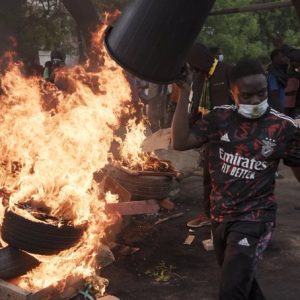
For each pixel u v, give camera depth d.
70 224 3.16
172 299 3.78
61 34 10.87
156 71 2.63
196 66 4.56
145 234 5.07
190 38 2.63
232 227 2.88
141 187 4.55
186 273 4.23
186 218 5.63
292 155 2.89
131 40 2.63
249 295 2.96
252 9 5.95
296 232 5.21
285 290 3.93
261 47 23.84
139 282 4.04
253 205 2.87
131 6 2.69
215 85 4.55
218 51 6.18
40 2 10.12
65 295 3.21
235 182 2.89
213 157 2.98
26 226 3.05
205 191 4.65
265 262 4.46
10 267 3.08
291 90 6.79
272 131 2.86
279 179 7.31
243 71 2.81
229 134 2.91
